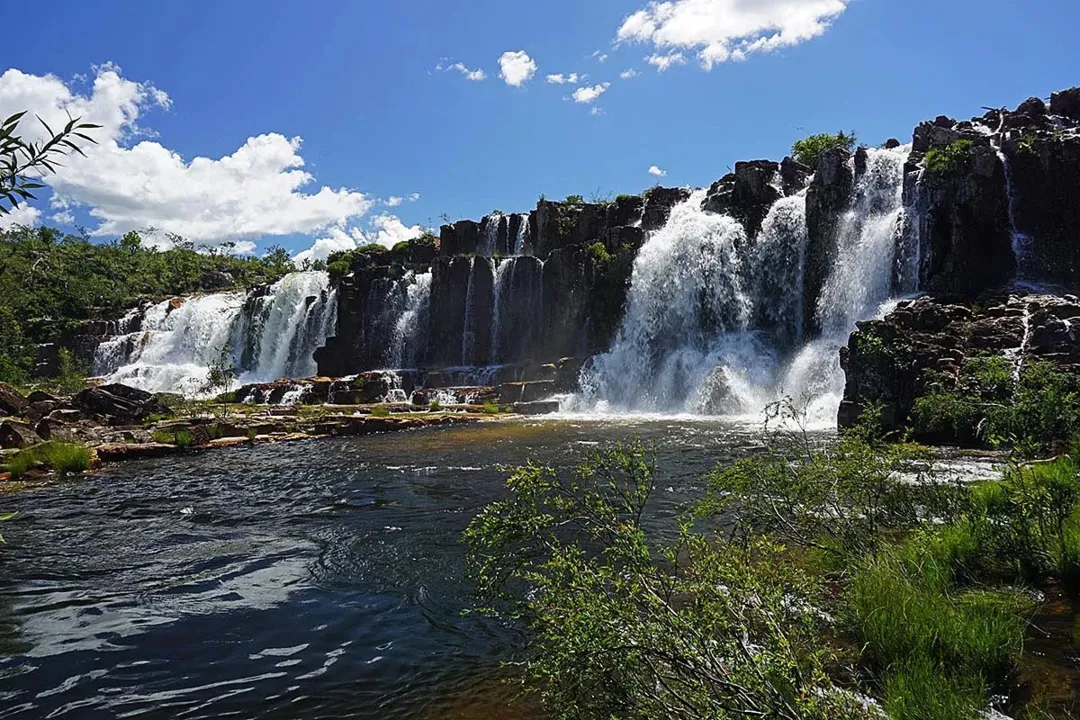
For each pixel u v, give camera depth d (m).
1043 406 9.25
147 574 9.55
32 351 54.97
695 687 3.35
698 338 36.91
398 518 12.41
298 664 6.59
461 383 41.66
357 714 5.59
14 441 21.52
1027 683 4.65
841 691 3.67
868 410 8.37
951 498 7.98
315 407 33.47
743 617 3.75
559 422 28.16
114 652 7.00
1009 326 18.41
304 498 14.49
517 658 6.38
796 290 34.16
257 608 8.16
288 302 57.38
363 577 9.17
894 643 4.89
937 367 17.41
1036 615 5.77
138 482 16.84
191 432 23.08
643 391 36.28
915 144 31.08
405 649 6.78
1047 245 26.28
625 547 4.45
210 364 52.94
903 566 6.27
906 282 28.98
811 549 6.95
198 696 6.05
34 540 11.44
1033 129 27.55
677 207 42.50
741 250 36.38
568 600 3.92
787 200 35.31
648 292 38.94
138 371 55.59
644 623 3.68
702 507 7.61
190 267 87.38
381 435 25.62
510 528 4.79
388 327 50.53
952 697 4.14
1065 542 6.49
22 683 6.37
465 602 8.02
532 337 44.09
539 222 47.78
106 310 68.38
